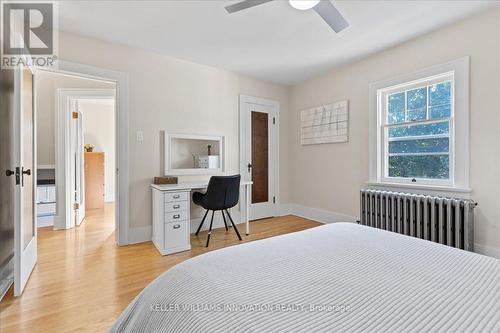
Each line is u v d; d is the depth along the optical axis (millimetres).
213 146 3670
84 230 3539
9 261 2137
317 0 1702
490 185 2238
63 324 1524
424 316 658
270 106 4262
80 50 2664
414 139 2855
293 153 4441
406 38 2727
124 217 2936
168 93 3244
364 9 2189
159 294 859
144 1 2092
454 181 2469
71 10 2205
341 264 982
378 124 3129
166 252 2672
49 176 4395
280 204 4402
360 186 3355
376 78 3135
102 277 2131
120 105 2906
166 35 2682
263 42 2840
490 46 2211
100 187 5086
